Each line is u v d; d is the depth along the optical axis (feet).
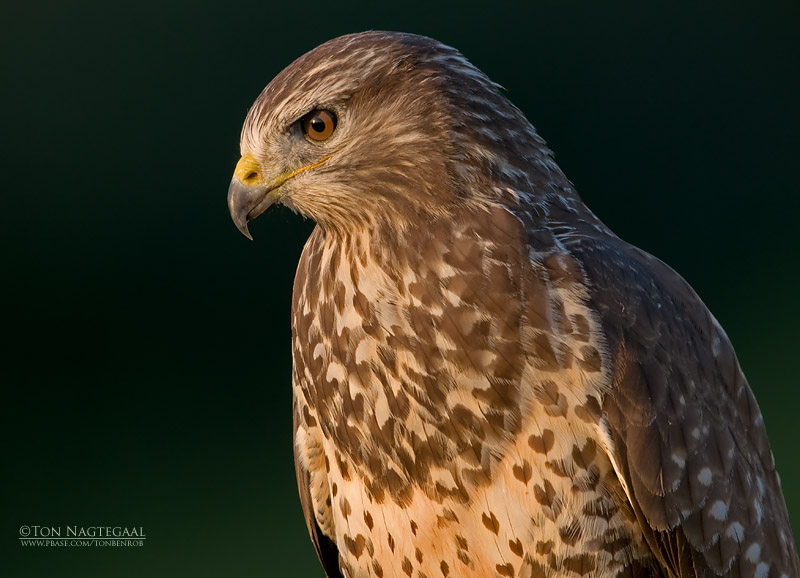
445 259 18.84
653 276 18.95
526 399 18.83
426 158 18.88
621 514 18.89
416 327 18.85
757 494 19.02
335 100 18.92
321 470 19.13
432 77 18.90
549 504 18.85
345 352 18.92
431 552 18.94
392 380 18.88
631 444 18.84
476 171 18.88
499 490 18.86
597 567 18.89
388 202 18.89
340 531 19.06
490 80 18.97
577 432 18.84
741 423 19.03
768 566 19.01
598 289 18.85
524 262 18.83
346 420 18.94
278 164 18.95
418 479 18.90
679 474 18.89
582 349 18.83
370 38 18.94
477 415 18.84
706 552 18.93
